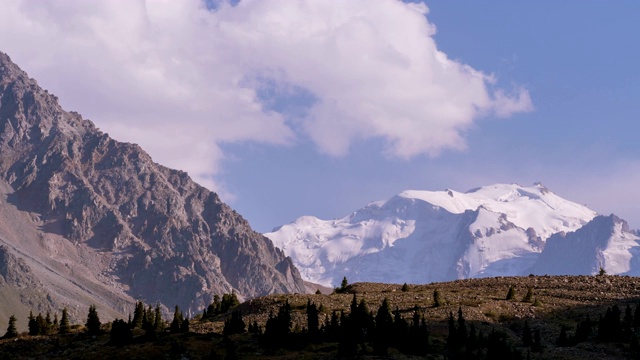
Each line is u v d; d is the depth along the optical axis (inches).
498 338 5502.0
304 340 5959.6
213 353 5556.1
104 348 6008.9
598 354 5452.8
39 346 6397.6
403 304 7081.7
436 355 5541.3
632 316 6171.3
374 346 5546.3
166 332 6668.3
